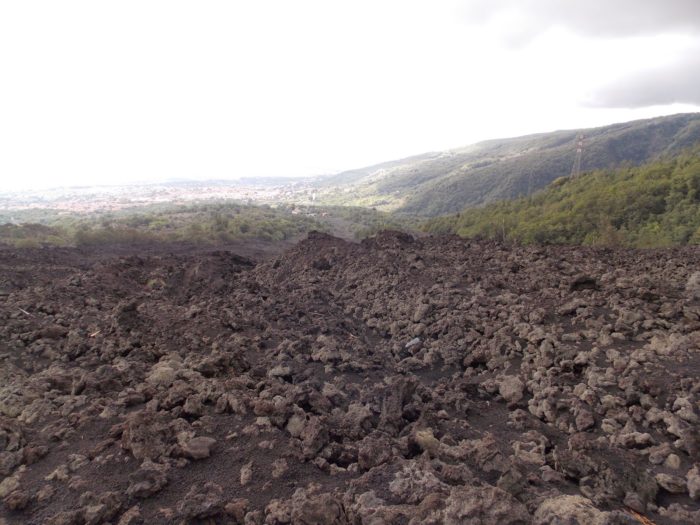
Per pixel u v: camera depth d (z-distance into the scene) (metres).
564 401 8.02
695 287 11.80
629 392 7.73
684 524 5.09
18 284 15.21
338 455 5.91
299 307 14.09
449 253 19.77
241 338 10.27
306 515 4.50
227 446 5.81
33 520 4.53
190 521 4.51
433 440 6.29
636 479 5.68
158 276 17.31
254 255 36.97
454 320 12.45
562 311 11.55
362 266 18.86
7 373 8.04
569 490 5.63
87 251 31.92
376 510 4.58
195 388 7.11
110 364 8.66
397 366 10.84
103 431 6.11
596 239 33.88
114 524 4.49
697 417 6.80
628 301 11.27
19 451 5.55
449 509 4.37
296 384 8.42
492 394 9.15
